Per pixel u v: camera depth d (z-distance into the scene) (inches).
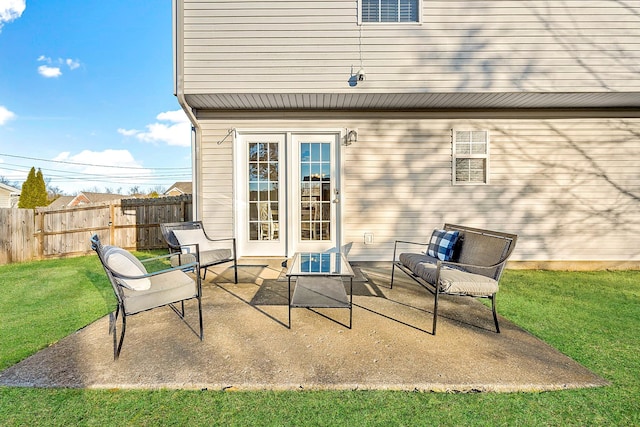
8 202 614.5
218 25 160.7
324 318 108.3
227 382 70.6
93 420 59.2
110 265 83.7
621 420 59.0
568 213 189.2
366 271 177.6
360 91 162.1
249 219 195.2
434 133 190.1
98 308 119.5
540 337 94.3
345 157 190.2
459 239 134.3
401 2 163.9
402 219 191.2
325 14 161.9
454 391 67.9
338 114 189.8
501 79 161.3
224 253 152.8
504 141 189.5
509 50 161.2
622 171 188.1
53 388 68.2
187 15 160.7
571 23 160.4
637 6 159.8
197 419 59.5
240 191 193.2
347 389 68.4
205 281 156.3
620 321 106.8
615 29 160.4
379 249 191.2
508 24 161.0
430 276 105.7
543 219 190.2
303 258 132.3
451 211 191.2
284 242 195.2
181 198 261.6
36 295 137.4
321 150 193.0
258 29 161.2
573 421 58.9
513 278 165.8
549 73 160.6
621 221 188.2
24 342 90.4
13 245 221.5
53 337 93.9
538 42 160.7
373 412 61.4
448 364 78.4
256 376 72.9
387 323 104.1
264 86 161.6
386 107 186.1
